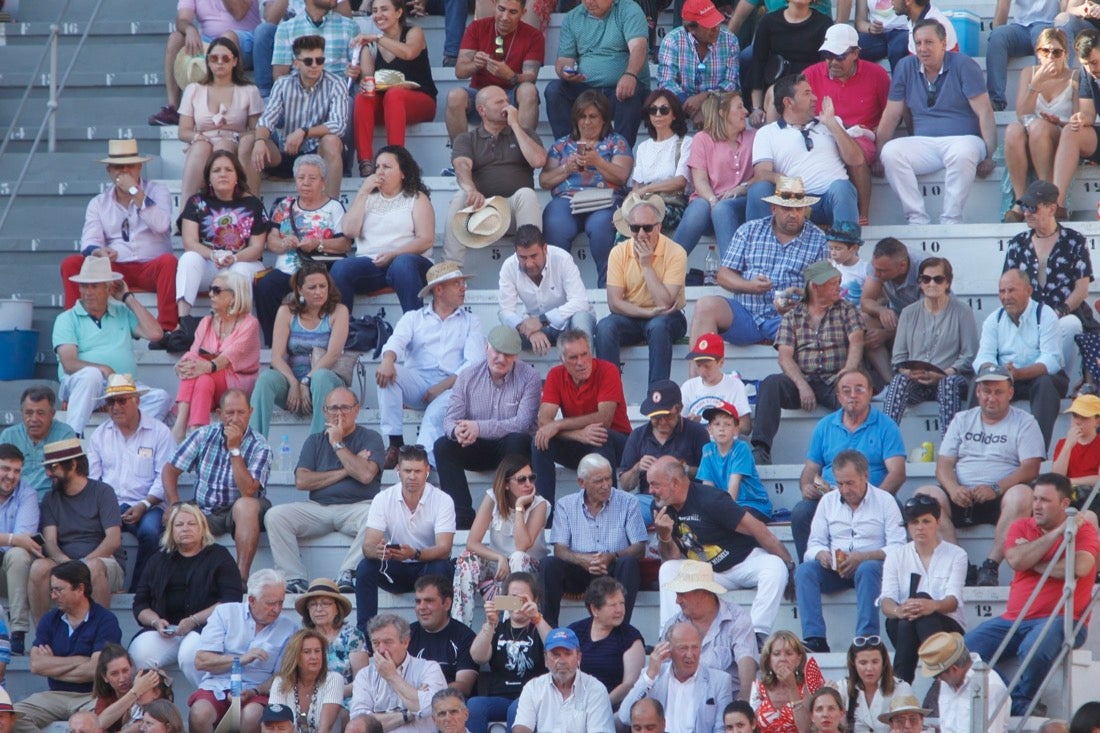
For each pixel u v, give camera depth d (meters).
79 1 48.34
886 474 34.09
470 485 36.00
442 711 29.56
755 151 40.59
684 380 38.03
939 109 40.94
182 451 35.53
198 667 32.28
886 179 41.25
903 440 36.25
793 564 33.59
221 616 32.66
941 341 36.31
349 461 35.06
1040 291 37.34
